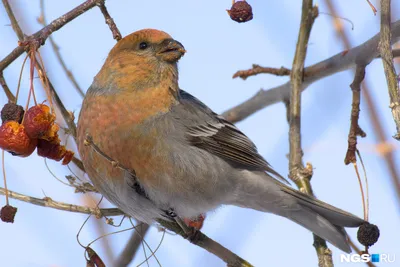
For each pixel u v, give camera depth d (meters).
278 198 9.18
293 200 9.12
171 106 8.92
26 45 6.91
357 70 8.11
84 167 8.70
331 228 8.88
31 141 7.13
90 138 7.59
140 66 8.80
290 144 9.41
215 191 9.12
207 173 8.96
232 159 9.24
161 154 8.62
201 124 9.05
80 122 8.74
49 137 7.18
